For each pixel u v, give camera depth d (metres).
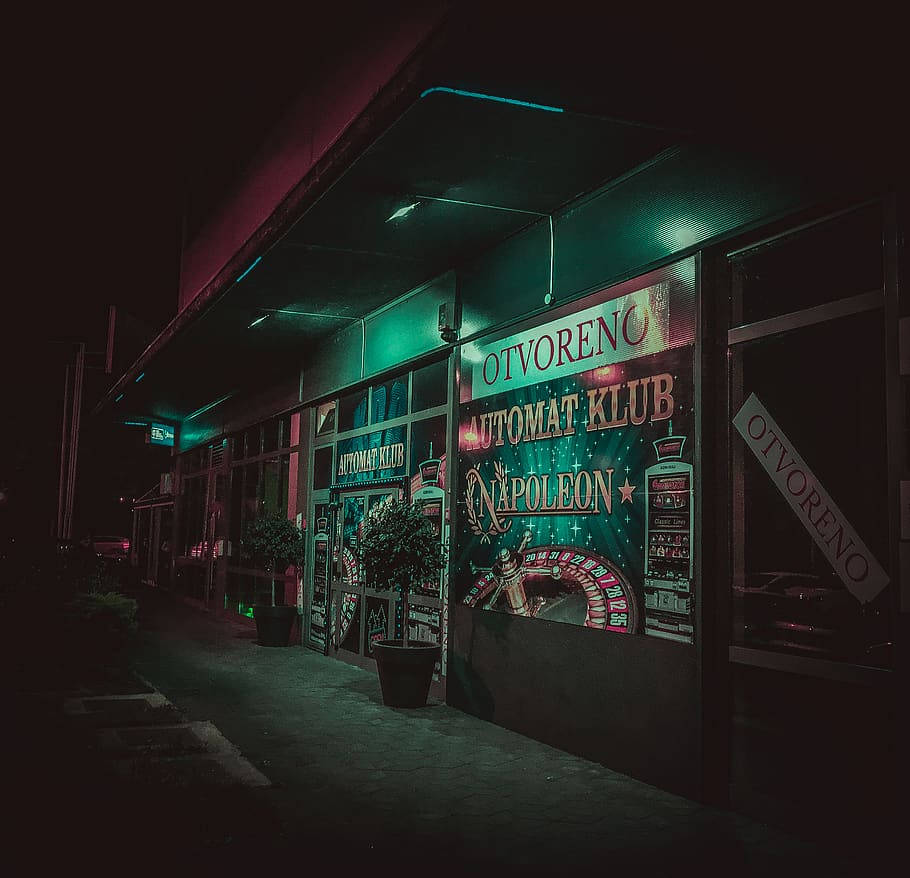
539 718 7.28
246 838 4.59
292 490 14.34
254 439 16.75
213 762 6.16
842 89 4.62
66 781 5.37
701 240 5.98
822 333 5.18
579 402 7.23
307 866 4.30
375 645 8.72
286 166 10.85
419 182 6.93
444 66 4.86
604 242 6.96
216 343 13.34
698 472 5.91
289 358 14.41
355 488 11.80
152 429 23.11
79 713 7.64
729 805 5.54
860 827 4.67
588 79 4.89
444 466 9.47
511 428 8.13
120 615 10.82
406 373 10.60
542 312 7.77
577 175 6.84
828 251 5.18
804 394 5.27
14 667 9.46
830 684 4.93
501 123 5.81
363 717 8.01
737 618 5.63
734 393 5.81
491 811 5.36
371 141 6.04
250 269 9.40
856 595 4.82
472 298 8.91
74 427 26.97
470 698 8.33
